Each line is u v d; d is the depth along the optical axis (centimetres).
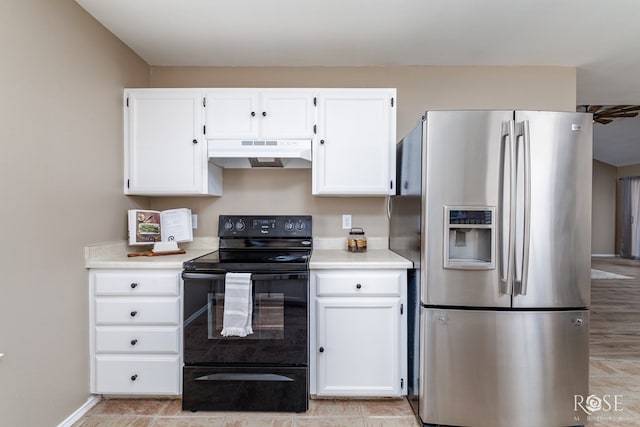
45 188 165
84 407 192
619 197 924
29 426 157
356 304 198
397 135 265
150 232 231
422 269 180
